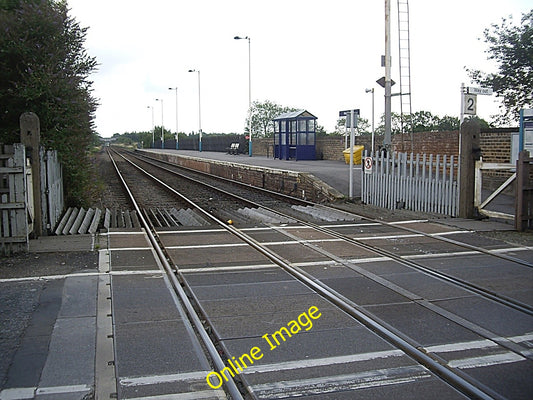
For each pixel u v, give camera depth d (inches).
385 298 251.3
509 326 215.8
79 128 624.4
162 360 183.2
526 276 289.0
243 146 2054.6
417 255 340.2
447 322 220.1
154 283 276.4
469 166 476.7
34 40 561.3
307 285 275.3
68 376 171.0
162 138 4069.9
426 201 531.2
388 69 685.9
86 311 232.1
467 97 505.7
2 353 187.9
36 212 402.9
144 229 449.1
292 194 812.0
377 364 181.3
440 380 169.9
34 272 296.2
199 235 419.2
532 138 522.3
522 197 413.7
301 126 1295.5
